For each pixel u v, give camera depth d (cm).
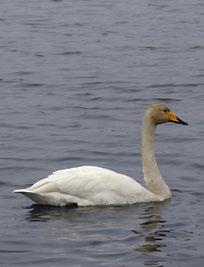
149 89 2644
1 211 1566
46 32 3600
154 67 2955
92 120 2294
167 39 3453
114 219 1529
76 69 2922
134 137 2125
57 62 3030
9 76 2819
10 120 2278
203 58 3103
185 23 3825
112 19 3931
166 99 2530
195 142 2083
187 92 2612
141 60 3064
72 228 1477
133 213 1565
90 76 2814
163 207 1606
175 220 1527
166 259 1355
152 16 4019
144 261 1347
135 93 2598
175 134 2155
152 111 1688
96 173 1611
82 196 1591
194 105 2456
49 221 1512
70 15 4038
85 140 2094
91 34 3556
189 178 1806
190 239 1434
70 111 2381
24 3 4419
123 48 3281
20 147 2030
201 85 2694
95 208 1582
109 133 2159
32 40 3431
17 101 2491
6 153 1980
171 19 3931
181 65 2984
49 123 2253
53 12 4128
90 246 1401
